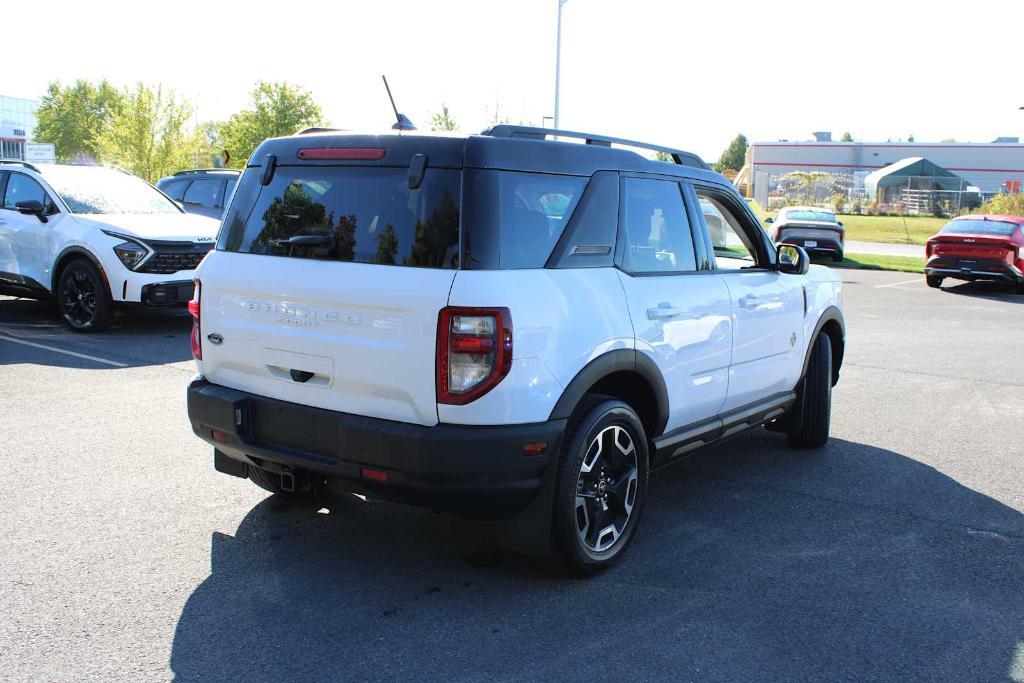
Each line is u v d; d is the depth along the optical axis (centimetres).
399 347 343
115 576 383
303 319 370
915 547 445
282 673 309
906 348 1088
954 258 1811
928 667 326
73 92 8356
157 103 3753
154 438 588
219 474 521
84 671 307
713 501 509
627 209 416
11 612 348
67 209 1011
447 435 336
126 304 964
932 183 5259
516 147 362
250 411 392
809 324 586
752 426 534
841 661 328
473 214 343
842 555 431
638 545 438
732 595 382
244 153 4647
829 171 6044
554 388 356
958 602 381
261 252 394
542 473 360
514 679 309
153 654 320
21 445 566
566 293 367
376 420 353
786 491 531
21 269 1041
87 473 516
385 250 355
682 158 484
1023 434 683
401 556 412
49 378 756
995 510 505
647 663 322
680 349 437
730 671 318
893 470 580
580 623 352
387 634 339
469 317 333
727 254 519
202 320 412
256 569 394
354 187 369
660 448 437
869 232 3953
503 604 367
